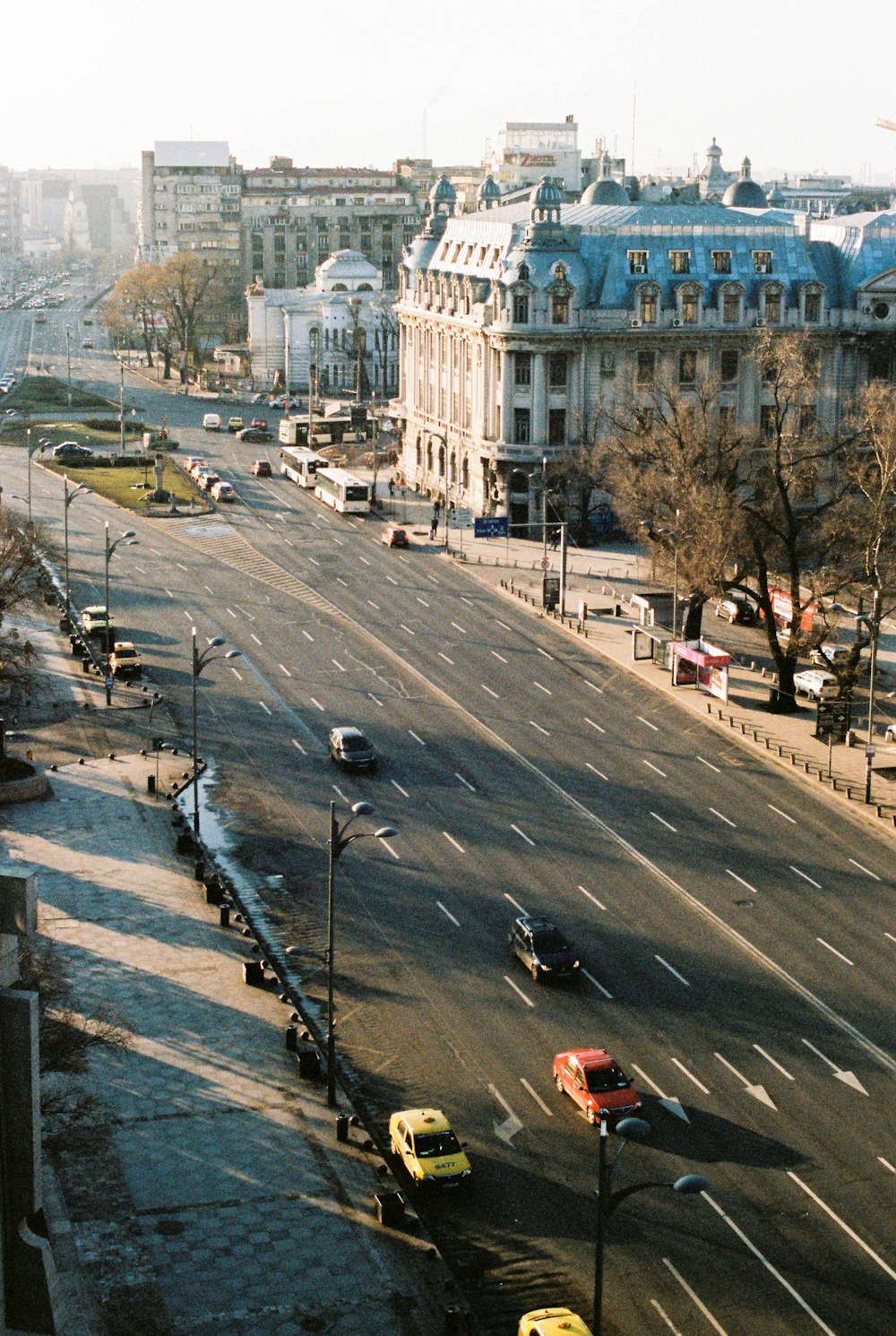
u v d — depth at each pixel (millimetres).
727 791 97188
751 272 170875
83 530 173125
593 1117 60125
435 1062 64938
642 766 101688
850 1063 65000
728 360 169500
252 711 112250
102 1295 49219
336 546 168875
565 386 168500
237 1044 65375
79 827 89188
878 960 74312
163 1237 52375
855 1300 50031
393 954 74812
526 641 132000
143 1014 67438
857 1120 60625
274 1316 48562
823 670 119500
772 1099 62125
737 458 133750
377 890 82188
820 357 162375
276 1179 55969
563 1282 50875
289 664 124625
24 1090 26703
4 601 110875
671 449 126188
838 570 119938
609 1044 66438
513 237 172625
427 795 96125
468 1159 57531
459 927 77688
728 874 84500
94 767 99812
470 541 171000
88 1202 54188
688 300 167250
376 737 106938
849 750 104688
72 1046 56312
